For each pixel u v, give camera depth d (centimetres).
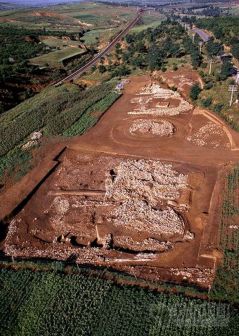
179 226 4097
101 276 3500
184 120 6931
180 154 5703
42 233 4291
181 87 8381
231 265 3472
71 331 2995
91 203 4653
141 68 10475
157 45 12188
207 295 3194
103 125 7031
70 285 3412
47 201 4875
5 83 9506
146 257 3709
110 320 3053
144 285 3372
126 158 5731
